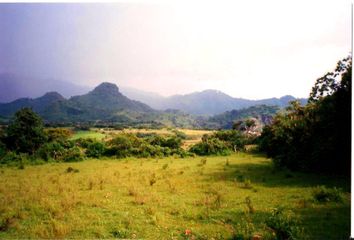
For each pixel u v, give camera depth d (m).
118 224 10.12
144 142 38.16
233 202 12.63
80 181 17.97
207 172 21.47
